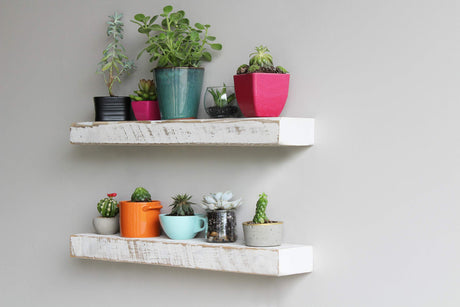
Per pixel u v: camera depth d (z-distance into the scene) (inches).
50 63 89.5
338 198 67.6
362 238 66.0
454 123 61.2
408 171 63.6
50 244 89.2
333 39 68.3
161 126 72.4
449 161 61.3
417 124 63.2
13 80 92.7
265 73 66.6
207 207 71.6
